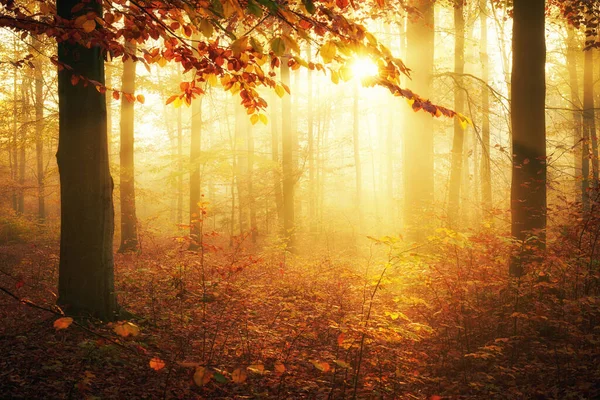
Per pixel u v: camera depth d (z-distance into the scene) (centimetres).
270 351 558
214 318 666
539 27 746
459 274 670
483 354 518
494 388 505
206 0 375
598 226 672
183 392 452
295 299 844
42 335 554
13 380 429
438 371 578
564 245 689
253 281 939
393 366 576
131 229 1681
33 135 1717
